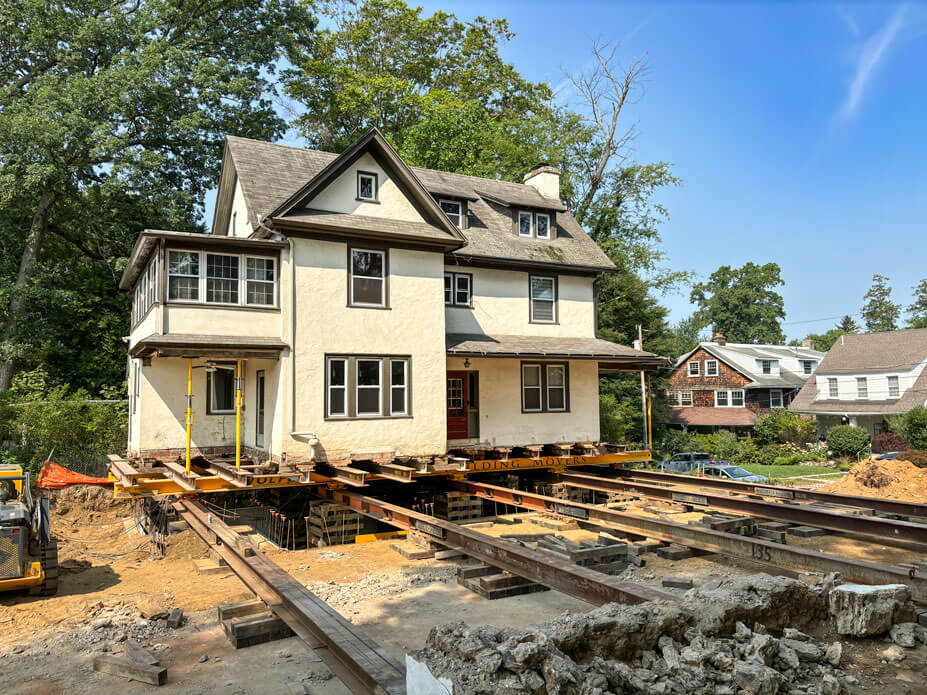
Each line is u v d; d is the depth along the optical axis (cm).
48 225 3030
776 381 4538
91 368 2797
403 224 1691
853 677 546
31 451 2105
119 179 2673
